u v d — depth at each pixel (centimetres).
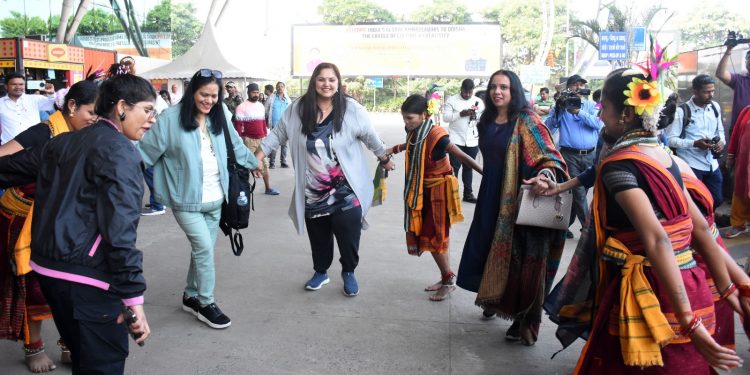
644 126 235
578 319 294
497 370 353
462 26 3869
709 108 637
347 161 459
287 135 470
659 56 236
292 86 5153
